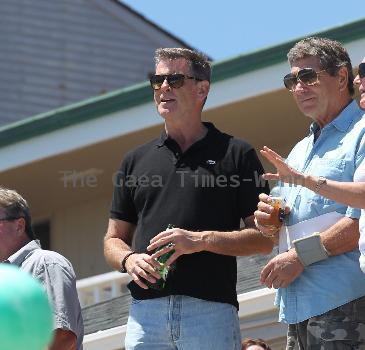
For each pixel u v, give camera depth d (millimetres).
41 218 35875
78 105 30938
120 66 58750
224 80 28141
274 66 27547
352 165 14633
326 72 15203
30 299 8164
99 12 59094
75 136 31062
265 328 20812
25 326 8125
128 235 16250
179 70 16188
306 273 14484
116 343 22344
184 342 15047
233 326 15289
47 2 58688
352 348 14047
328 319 14172
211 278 15227
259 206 14906
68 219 35250
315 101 15227
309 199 14688
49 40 58188
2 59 57250
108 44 58781
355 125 14906
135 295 15469
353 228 14227
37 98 57062
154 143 16219
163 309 15133
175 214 15477
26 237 15672
